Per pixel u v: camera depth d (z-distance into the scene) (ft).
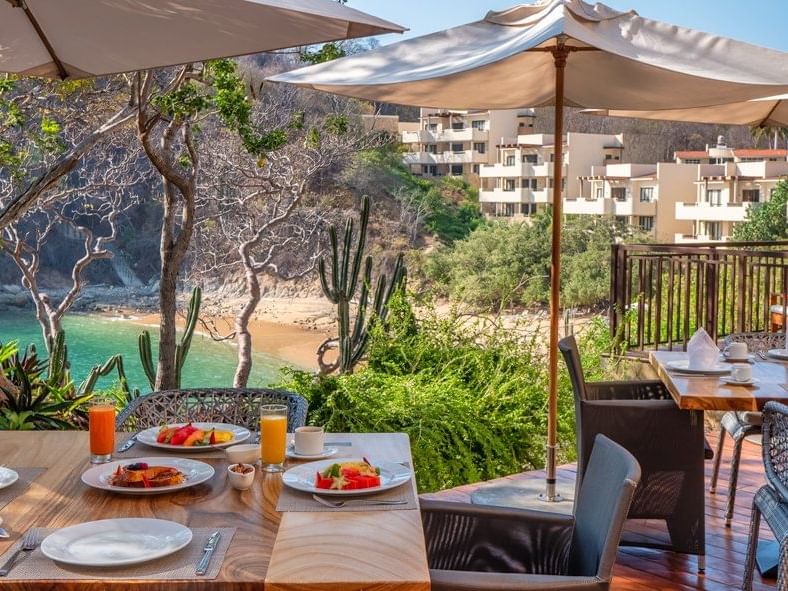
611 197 128.16
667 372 12.03
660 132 137.49
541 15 12.66
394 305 21.89
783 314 20.44
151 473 7.12
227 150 48.75
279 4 7.77
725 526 13.37
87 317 92.58
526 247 94.43
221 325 81.20
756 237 101.65
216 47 9.55
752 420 13.33
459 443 16.94
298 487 7.09
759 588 11.18
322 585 5.37
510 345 20.95
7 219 22.33
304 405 10.21
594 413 11.45
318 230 65.36
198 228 55.67
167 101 22.12
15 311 97.25
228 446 8.36
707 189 117.50
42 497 6.97
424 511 7.72
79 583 5.40
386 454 8.20
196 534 6.16
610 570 6.27
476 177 134.41
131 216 96.12
